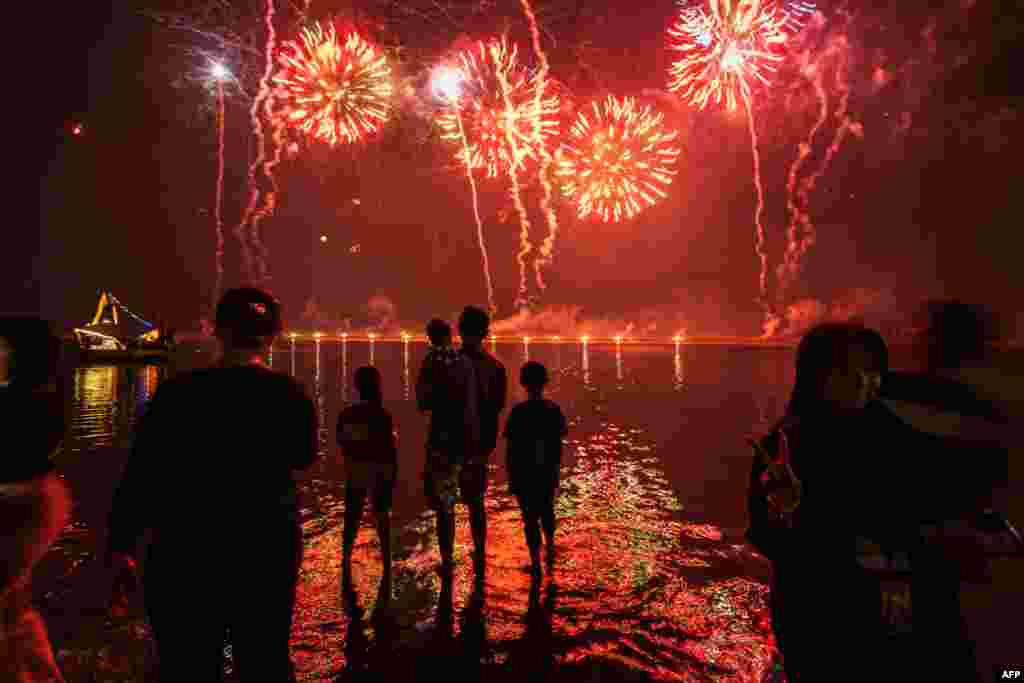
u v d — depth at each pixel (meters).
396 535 6.03
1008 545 1.93
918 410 2.11
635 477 8.18
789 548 2.10
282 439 2.66
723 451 9.72
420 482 8.13
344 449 4.96
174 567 2.48
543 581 4.88
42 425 2.54
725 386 17.47
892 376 2.21
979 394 2.09
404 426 12.13
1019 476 6.64
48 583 4.86
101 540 5.85
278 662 2.58
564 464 8.95
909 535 1.97
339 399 15.13
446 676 3.55
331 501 7.26
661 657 3.73
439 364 4.95
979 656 3.48
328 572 5.09
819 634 2.01
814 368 2.13
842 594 1.99
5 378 2.52
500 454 9.95
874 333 2.15
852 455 2.05
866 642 1.94
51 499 2.54
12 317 2.57
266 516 2.58
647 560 5.29
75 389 17.45
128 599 2.64
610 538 5.85
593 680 3.49
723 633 4.02
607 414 13.30
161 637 2.49
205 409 2.59
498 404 5.05
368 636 4.02
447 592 4.68
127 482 2.54
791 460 2.12
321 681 3.51
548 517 5.20
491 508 6.96
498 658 3.74
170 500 2.54
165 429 2.56
